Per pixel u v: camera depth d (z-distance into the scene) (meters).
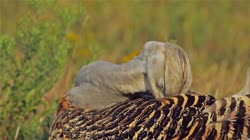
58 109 16.94
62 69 19.59
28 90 19.45
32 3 19.75
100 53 21.52
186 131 14.96
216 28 33.69
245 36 32.72
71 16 20.16
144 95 16.27
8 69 19.47
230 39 31.83
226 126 14.84
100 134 15.73
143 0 36.53
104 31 33.47
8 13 32.38
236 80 22.47
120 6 36.06
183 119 15.10
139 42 31.92
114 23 34.59
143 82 15.80
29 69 19.47
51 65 19.53
